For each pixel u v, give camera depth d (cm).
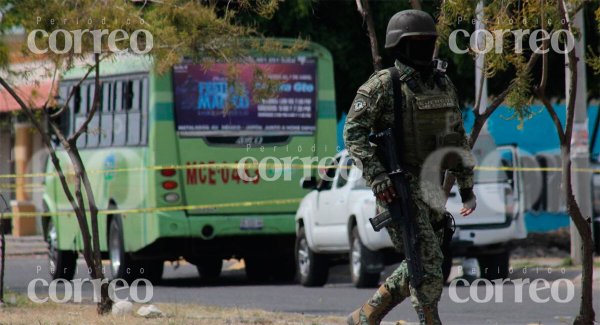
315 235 4850
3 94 3838
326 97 5134
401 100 2109
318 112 5116
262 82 3900
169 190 4928
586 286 2598
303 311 3712
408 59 2122
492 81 5762
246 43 3684
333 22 5866
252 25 4088
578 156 5144
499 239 4553
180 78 4947
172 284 5316
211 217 4984
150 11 3381
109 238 5256
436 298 2102
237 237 5106
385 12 5769
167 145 4928
